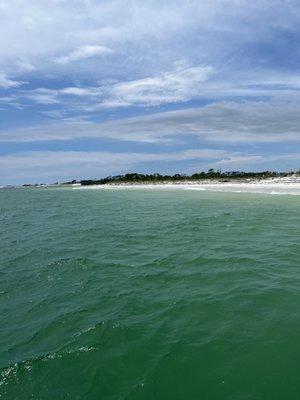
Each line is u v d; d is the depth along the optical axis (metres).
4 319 12.23
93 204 60.91
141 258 18.97
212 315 11.38
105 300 13.29
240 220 29.77
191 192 78.75
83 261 18.70
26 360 9.41
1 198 104.25
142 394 7.79
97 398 7.78
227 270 15.99
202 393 7.74
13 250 22.77
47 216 43.19
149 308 12.27
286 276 14.75
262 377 8.16
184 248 20.66
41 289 14.98
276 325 10.45
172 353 9.28
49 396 7.99
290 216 30.91
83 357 9.39
